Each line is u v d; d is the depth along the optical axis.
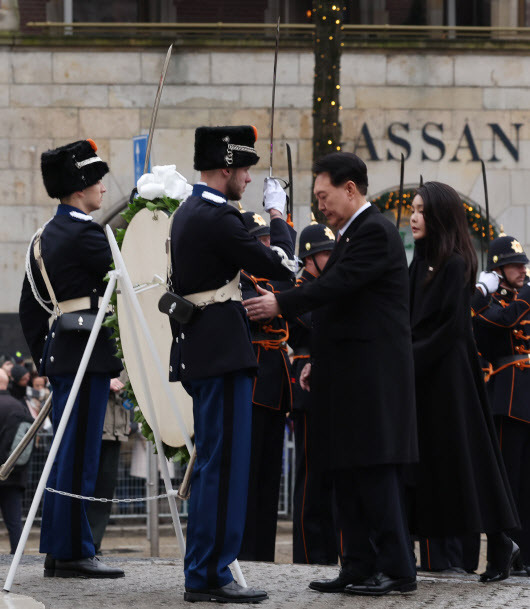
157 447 8.95
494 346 12.95
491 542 9.68
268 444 12.88
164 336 9.02
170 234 8.41
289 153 11.40
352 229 8.69
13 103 26.33
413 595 8.63
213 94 26.70
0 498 16.69
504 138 27.31
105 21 26.80
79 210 9.63
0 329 26.00
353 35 27.05
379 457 8.42
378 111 27.11
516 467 12.81
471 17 27.50
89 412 9.43
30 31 26.53
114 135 26.55
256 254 8.12
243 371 8.18
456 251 9.56
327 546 12.95
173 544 19.03
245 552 12.59
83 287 9.45
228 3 26.98
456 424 9.38
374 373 8.51
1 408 16.53
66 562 9.52
